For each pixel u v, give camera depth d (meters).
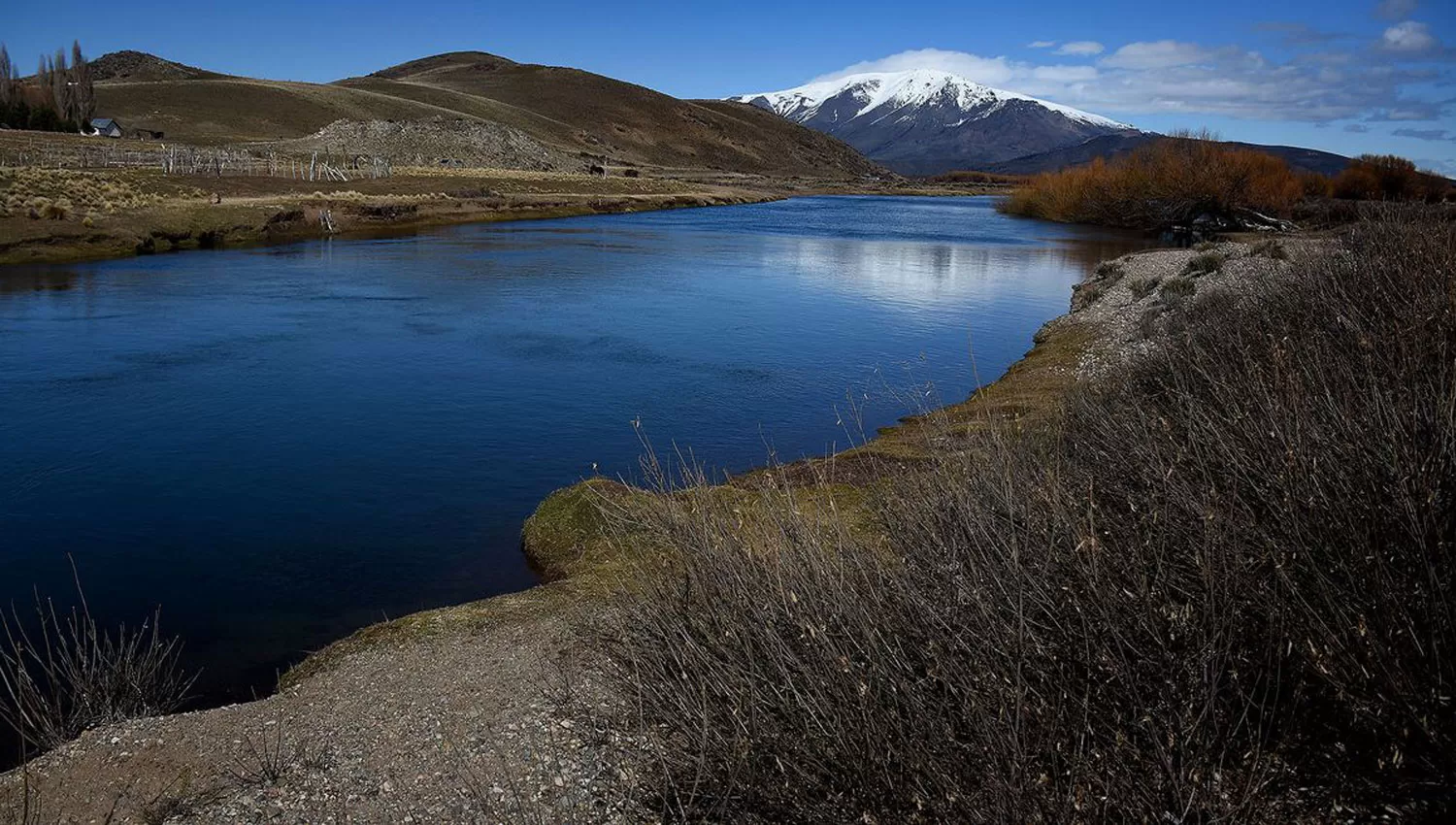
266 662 7.86
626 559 7.27
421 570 9.86
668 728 4.70
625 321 25.38
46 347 20.50
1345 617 3.43
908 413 16.00
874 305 28.73
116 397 16.81
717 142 191.75
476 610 8.02
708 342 22.69
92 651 7.97
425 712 6.15
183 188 51.81
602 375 19.12
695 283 33.09
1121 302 23.16
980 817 3.28
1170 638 3.69
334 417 15.84
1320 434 4.38
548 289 31.08
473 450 14.13
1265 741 3.37
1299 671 3.54
